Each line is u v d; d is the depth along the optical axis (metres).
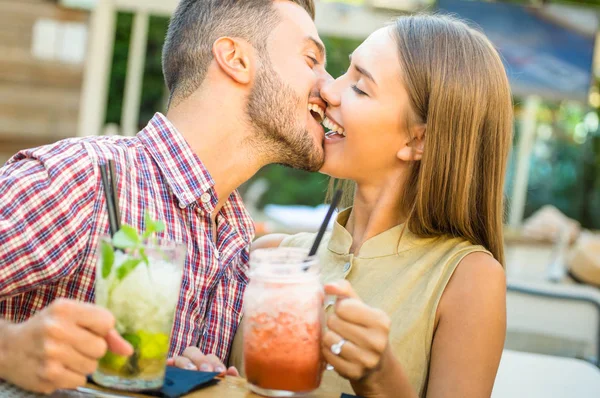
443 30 1.73
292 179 8.58
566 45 4.95
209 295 1.75
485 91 1.69
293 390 1.20
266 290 1.19
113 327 1.13
